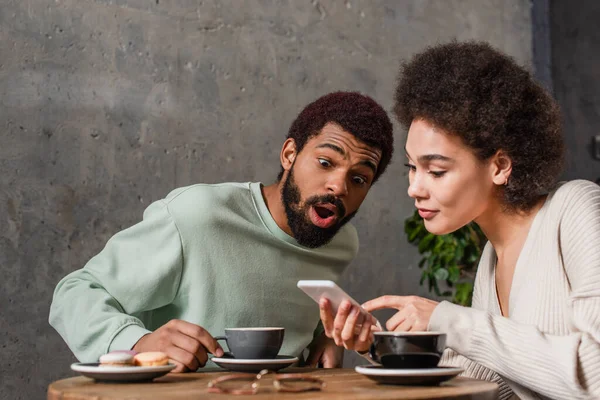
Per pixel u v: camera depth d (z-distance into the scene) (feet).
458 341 4.00
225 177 9.12
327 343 5.98
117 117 8.43
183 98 8.92
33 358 7.66
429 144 4.40
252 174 9.34
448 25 11.72
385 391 3.41
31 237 7.77
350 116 5.40
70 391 3.47
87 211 8.13
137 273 5.32
